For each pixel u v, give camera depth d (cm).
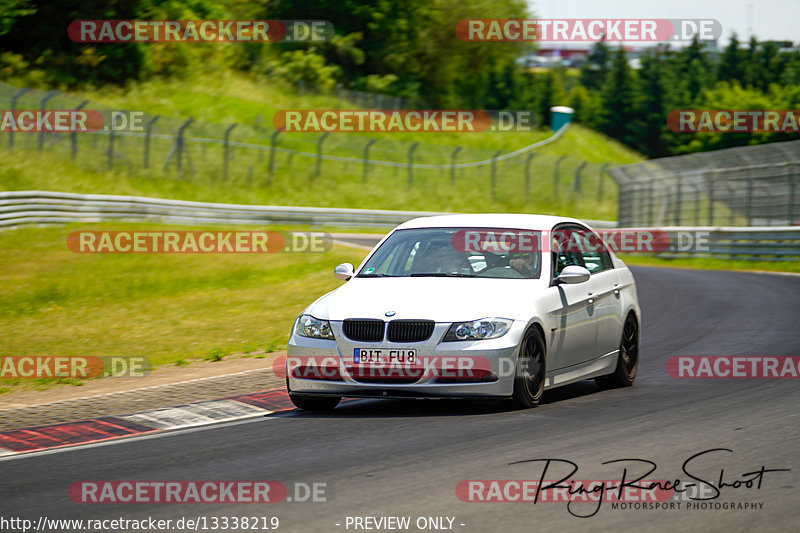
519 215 3391
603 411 2822
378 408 3011
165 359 4206
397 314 2794
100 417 2944
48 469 2283
